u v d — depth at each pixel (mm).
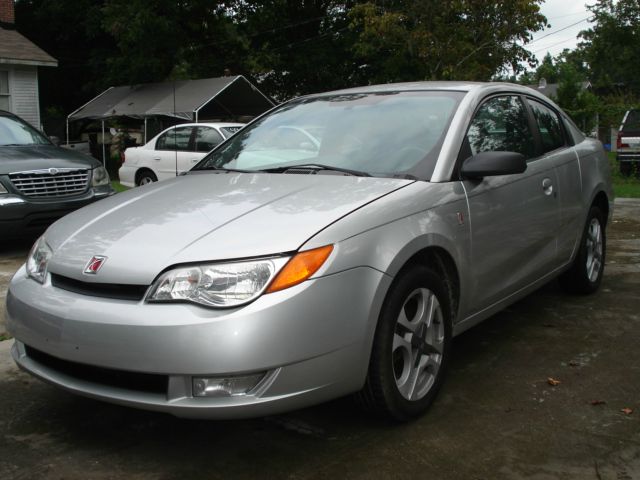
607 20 26062
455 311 3432
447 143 3473
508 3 20422
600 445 2846
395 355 3016
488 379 3590
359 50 23422
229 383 2508
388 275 2816
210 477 2645
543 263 4246
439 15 21391
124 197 3520
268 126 4246
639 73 26359
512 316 4699
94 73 28062
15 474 2680
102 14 25656
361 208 2895
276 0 27125
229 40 28109
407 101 3918
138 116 21531
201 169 4066
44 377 2871
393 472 2648
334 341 2633
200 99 20469
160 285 2580
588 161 4926
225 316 2479
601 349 4020
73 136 29781
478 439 2912
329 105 4191
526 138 4238
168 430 3062
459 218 3305
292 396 2559
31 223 7094
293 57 27438
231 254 2590
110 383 2707
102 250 2812
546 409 3209
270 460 2768
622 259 6539
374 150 3572
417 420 3104
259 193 3172
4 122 8250
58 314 2717
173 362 2480
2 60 18359
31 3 28906
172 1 24469
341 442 2908
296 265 2580
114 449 2887
